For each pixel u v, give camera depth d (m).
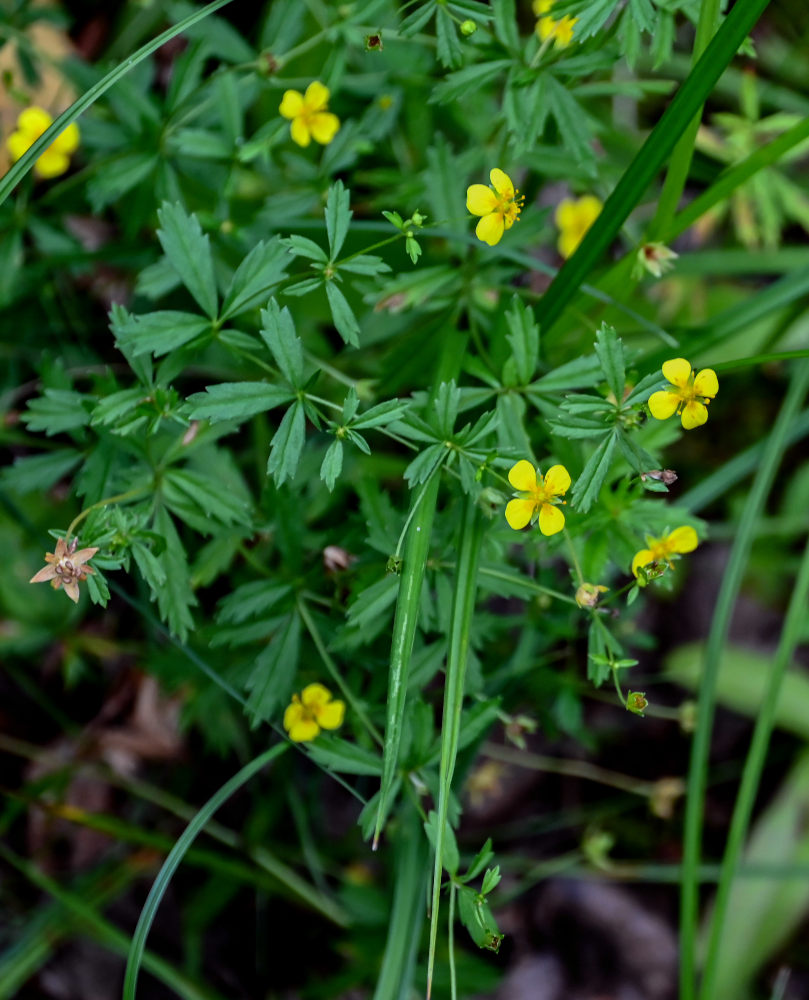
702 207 0.50
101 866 0.57
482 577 0.49
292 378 0.47
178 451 0.49
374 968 0.54
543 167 0.52
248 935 0.57
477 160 0.53
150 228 0.56
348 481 0.52
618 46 0.49
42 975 0.57
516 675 0.53
